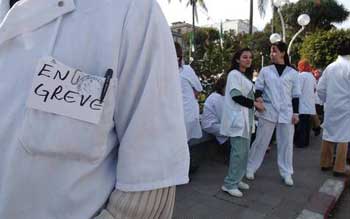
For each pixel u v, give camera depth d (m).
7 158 0.86
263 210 3.71
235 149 3.92
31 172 0.84
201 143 5.16
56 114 0.83
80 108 0.83
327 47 19.16
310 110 6.80
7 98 0.87
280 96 4.41
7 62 0.88
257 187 4.38
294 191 4.31
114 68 0.85
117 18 0.87
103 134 0.85
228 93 3.86
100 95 0.84
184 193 4.02
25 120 0.84
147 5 0.91
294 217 3.60
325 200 4.07
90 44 0.86
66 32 0.87
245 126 3.86
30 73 0.86
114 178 0.91
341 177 4.95
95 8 0.88
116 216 0.87
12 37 0.88
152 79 0.88
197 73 7.75
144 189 0.86
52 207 0.84
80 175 0.85
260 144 4.65
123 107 0.88
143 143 0.87
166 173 0.89
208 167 5.00
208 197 3.94
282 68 4.47
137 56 0.89
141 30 0.89
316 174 5.08
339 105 4.91
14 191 0.85
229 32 12.75
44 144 0.83
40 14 0.88
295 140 6.99
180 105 0.96
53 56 0.85
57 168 0.84
